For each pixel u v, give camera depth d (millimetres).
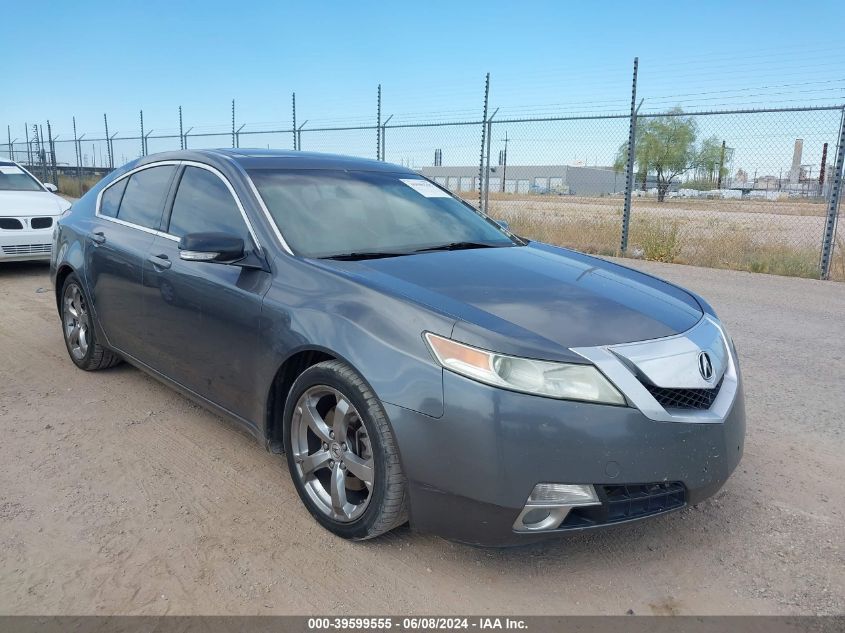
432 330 2484
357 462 2705
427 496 2469
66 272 4848
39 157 28547
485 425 2330
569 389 2346
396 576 2592
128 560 2650
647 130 19109
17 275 8883
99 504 3064
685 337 2707
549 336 2479
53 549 2713
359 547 2773
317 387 2809
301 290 2922
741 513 3102
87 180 24656
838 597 2510
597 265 3576
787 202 15312
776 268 10258
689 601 2482
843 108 9508
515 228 14172
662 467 2404
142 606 2391
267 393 3045
